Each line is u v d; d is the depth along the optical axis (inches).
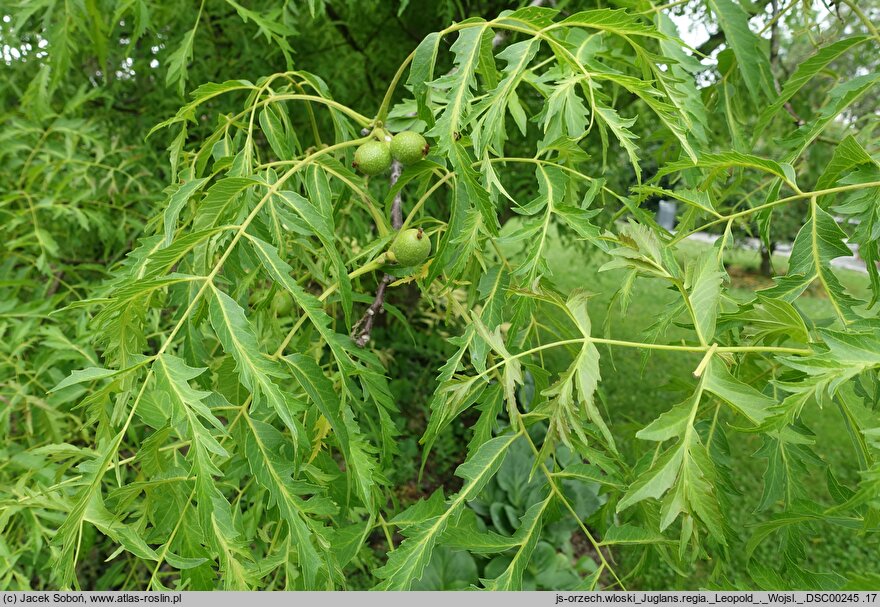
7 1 94.3
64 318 91.0
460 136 44.9
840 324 41.3
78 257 129.6
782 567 43.4
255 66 137.0
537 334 58.7
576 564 161.8
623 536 48.1
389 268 53.6
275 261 39.3
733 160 42.0
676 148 71.6
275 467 39.5
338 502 50.7
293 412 35.2
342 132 59.8
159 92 133.8
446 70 150.9
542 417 44.6
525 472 171.9
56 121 109.1
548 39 42.2
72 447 51.8
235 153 56.3
